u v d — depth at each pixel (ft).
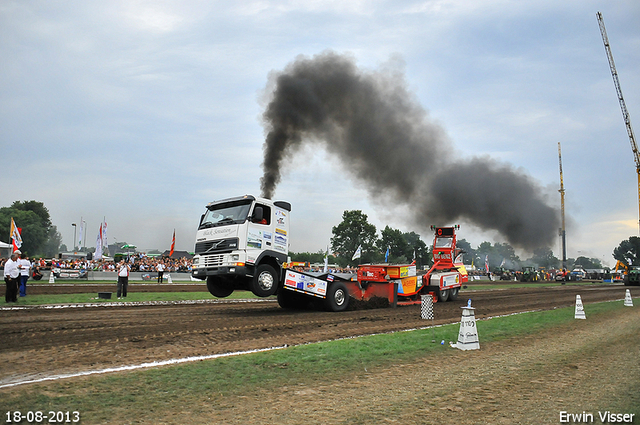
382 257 271.69
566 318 49.70
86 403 18.49
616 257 473.67
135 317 45.37
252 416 17.52
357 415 17.89
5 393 19.61
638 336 38.17
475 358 28.91
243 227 47.75
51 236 455.63
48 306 53.16
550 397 20.74
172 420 16.90
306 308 59.06
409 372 24.98
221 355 28.73
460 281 80.84
